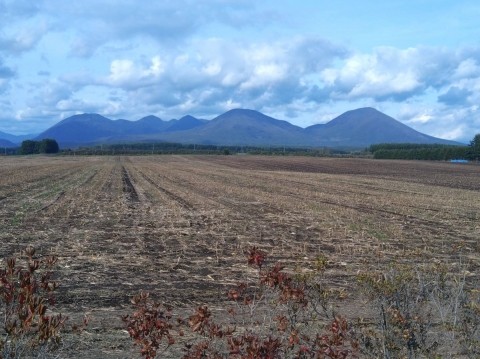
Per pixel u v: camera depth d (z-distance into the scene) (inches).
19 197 1124.5
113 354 274.7
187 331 297.4
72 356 270.7
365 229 745.0
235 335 281.0
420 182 1854.1
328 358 209.3
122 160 3971.5
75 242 605.6
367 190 1477.6
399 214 941.2
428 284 225.3
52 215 840.9
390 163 3629.4
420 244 634.2
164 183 1656.0
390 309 205.3
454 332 212.7
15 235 642.8
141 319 196.7
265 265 499.5
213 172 2361.0
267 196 1238.3
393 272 228.7
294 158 4571.9
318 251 574.9
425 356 203.8
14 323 171.0
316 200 1165.1
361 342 205.5
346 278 440.1
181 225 761.6
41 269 456.4
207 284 428.1
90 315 339.6
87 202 1047.6
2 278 173.3
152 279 441.7
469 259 538.6
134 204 1037.8
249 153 6195.9
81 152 6058.1
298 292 197.6
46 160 3823.8
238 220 823.7
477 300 229.6
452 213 969.5
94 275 449.4
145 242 617.3
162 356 261.0
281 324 205.6
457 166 3218.5
